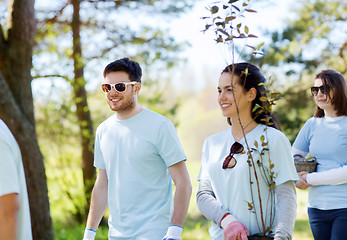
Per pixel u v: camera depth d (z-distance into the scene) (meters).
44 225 6.75
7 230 1.59
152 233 2.65
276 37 8.95
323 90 3.23
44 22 10.06
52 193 10.14
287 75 9.01
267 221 2.40
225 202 2.50
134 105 2.82
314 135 3.34
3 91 6.37
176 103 11.05
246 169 2.41
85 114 9.85
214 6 2.39
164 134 2.71
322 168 3.24
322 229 3.19
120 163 2.78
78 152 10.67
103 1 10.08
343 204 3.06
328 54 9.41
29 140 6.59
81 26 10.52
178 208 2.62
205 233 9.00
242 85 2.47
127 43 10.38
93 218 2.94
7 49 6.73
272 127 2.51
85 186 9.67
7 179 1.61
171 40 10.37
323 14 9.59
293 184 2.43
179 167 2.69
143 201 2.73
